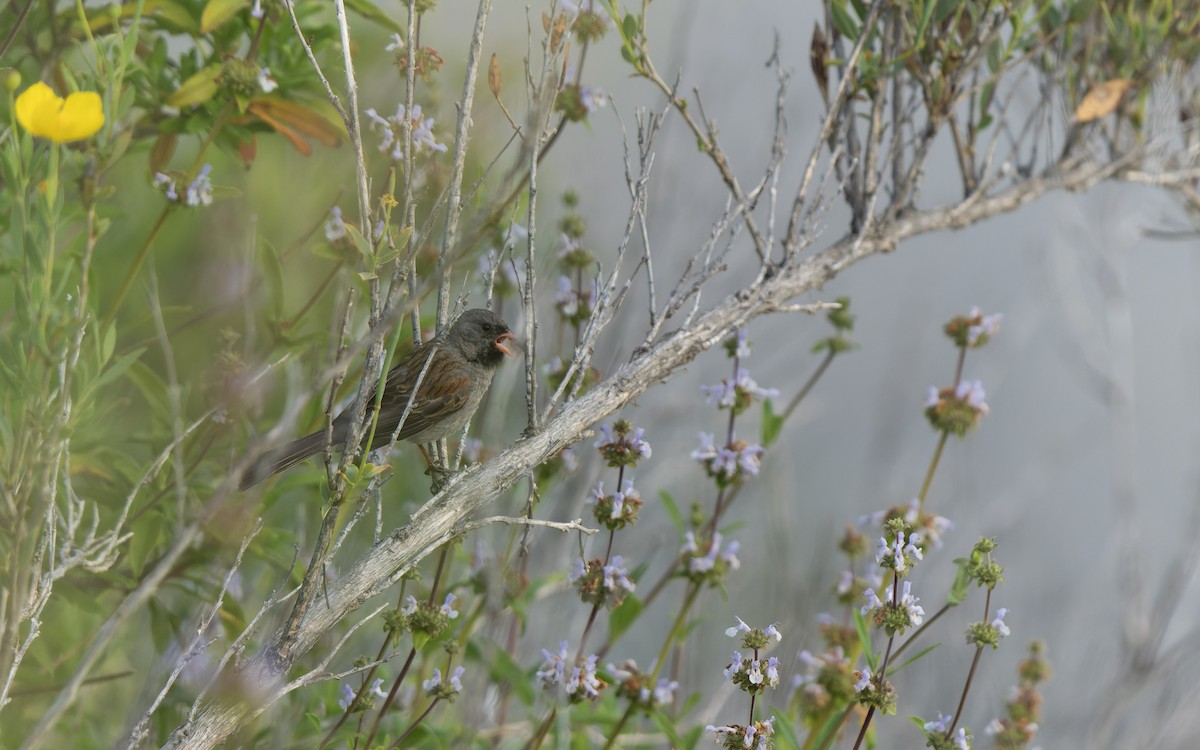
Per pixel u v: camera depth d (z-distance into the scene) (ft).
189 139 39.01
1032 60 34.06
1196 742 41.50
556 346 32.17
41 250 19.94
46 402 19.77
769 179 28.84
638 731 35.91
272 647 21.21
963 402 31.12
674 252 42.09
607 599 27.50
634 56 26.32
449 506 23.12
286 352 28.63
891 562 23.20
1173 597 43.62
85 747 28.91
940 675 42.19
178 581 28.50
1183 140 35.70
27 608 19.52
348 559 32.78
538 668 30.27
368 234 21.01
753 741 23.82
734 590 41.50
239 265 34.76
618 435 27.50
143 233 35.40
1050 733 43.52
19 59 28.71
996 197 32.22
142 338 34.09
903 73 31.45
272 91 29.19
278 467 27.43
